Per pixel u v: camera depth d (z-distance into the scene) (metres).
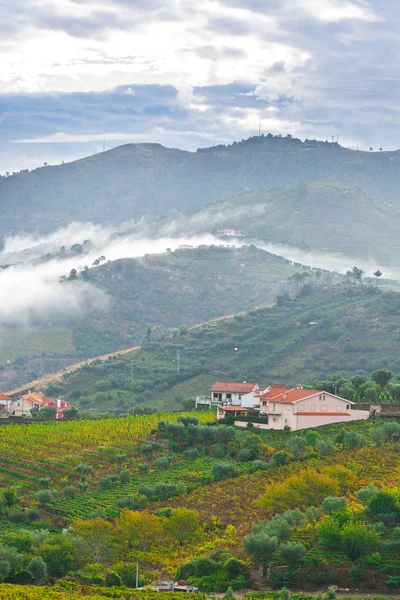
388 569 146.62
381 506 163.25
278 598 137.50
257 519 177.25
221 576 147.38
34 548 157.88
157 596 135.50
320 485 178.38
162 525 169.12
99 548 160.62
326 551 152.88
